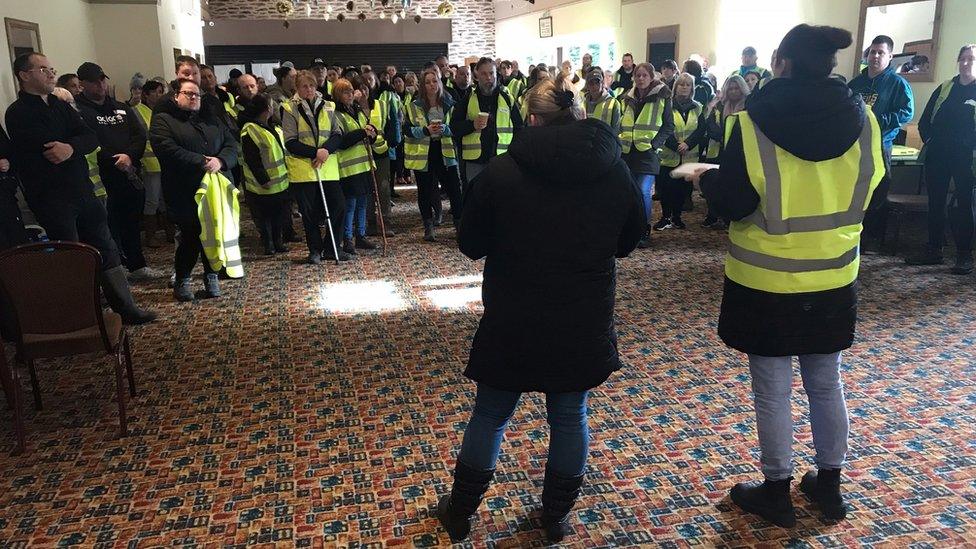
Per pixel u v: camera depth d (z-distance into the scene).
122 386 3.00
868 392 3.27
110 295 4.36
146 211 6.51
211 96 6.38
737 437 2.91
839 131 1.97
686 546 2.25
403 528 2.38
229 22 16.36
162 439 2.99
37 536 2.35
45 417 3.21
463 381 3.52
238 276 5.10
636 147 5.72
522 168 1.93
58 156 3.88
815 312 2.12
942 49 6.44
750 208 2.09
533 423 3.05
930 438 2.85
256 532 2.36
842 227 2.09
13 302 2.81
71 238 4.07
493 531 2.35
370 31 17.02
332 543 2.30
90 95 5.33
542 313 1.97
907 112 5.47
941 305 4.43
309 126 5.46
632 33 11.80
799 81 1.98
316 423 3.12
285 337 4.18
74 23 8.25
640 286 5.02
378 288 5.12
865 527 2.32
